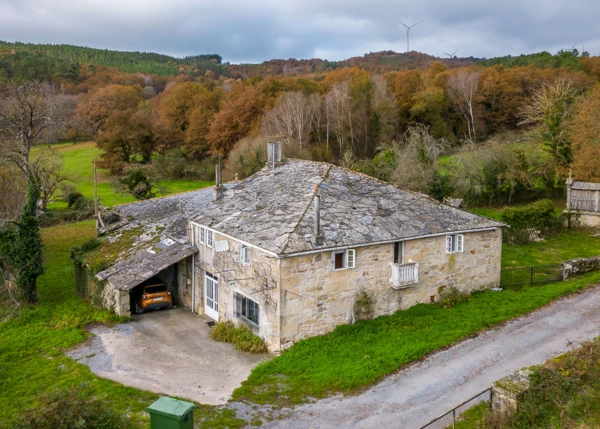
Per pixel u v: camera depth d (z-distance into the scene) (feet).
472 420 42.19
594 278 78.33
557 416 37.76
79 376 55.77
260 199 75.36
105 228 102.32
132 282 74.13
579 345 55.47
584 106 134.10
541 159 145.38
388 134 205.05
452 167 146.82
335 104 213.25
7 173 121.19
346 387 49.42
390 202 72.33
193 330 71.20
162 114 254.47
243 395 49.70
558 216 116.47
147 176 182.19
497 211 133.28
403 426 42.50
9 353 63.46
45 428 36.86
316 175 76.48
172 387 52.65
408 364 53.67
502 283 78.59
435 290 70.74
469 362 53.36
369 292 64.95
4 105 119.96
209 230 74.84
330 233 62.08
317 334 61.67
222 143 219.82
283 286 58.54
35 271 82.33
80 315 77.25
